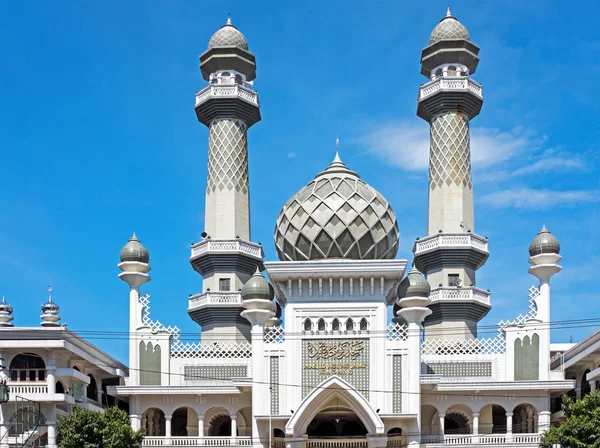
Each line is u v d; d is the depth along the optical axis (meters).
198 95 86.12
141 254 75.75
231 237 82.38
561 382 69.69
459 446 68.62
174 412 79.06
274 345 69.06
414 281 69.56
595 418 57.59
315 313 69.25
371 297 69.31
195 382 73.75
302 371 68.44
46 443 66.12
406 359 68.19
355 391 66.81
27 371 64.75
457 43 84.56
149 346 74.38
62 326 67.31
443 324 78.62
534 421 72.69
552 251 72.94
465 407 72.25
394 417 67.06
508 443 68.31
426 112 84.50
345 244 71.62
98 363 70.25
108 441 59.34
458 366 72.81
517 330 72.56
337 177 74.19
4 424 63.78
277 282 70.06
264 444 68.00
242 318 80.69
